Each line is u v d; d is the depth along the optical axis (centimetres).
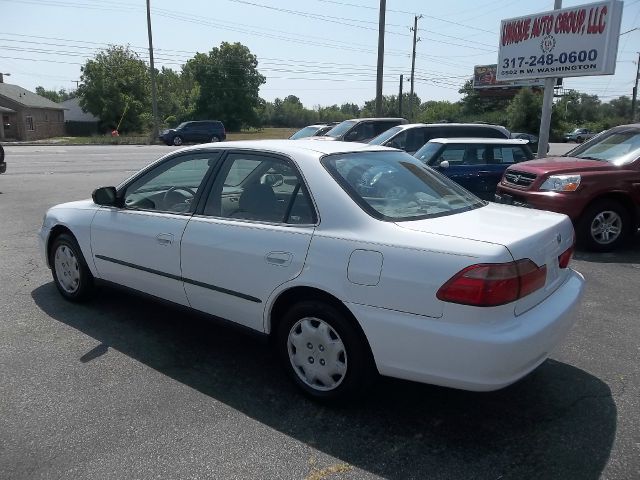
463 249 276
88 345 416
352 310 301
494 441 297
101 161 2250
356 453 286
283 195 347
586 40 1138
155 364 386
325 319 320
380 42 2131
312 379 335
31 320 463
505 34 1326
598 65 1120
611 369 382
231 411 325
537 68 1258
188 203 402
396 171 371
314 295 324
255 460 279
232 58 8069
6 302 505
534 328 280
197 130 4003
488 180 1009
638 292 554
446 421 317
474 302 267
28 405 328
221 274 363
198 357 399
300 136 1948
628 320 474
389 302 289
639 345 422
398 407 332
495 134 1244
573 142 4897
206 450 287
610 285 578
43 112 5488
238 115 8244
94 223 459
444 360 277
